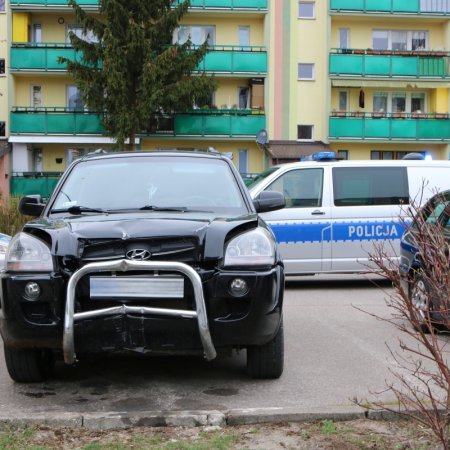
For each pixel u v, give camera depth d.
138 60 26.02
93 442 3.63
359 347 6.02
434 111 30.66
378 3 29.97
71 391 4.63
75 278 3.97
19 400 4.42
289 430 3.80
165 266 3.95
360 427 3.82
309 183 9.88
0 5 29.92
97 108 26.84
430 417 3.24
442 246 3.17
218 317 4.11
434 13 30.17
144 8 26.30
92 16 26.98
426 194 9.91
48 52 29.19
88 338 4.00
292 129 30.12
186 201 5.16
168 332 3.98
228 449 3.51
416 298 3.73
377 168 9.98
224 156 5.77
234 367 5.26
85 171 5.54
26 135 28.98
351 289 10.23
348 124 29.45
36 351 4.62
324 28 30.05
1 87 29.88
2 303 4.20
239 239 4.23
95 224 4.32
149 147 29.88
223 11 29.69
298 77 30.16
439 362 3.16
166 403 4.34
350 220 9.80
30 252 4.20
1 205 14.84
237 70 29.56
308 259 9.77
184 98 26.41
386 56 29.72
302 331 6.80
